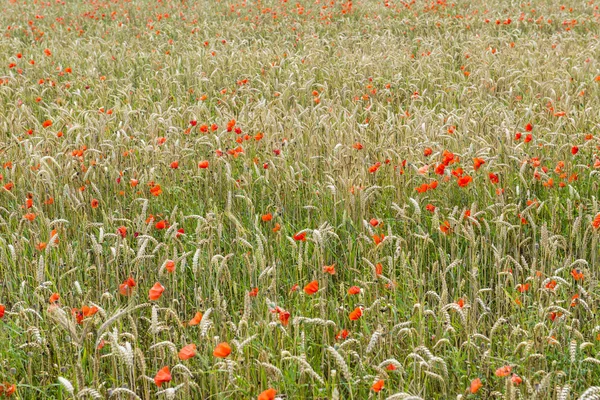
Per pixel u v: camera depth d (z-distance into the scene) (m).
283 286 4.43
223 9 17.53
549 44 12.06
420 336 3.46
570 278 4.29
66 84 9.79
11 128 7.09
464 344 3.46
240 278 4.67
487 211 5.18
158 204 5.59
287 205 5.50
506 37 12.64
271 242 4.83
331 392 3.34
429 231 5.08
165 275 4.29
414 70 10.05
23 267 4.55
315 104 8.59
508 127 6.52
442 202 5.25
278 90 9.58
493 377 3.47
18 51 12.81
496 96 9.41
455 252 4.71
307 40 12.60
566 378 3.47
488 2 17.00
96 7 18.19
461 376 3.44
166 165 6.05
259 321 3.73
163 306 4.19
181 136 6.94
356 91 9.27
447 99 8.88
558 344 3.51
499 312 3.98
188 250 4.87
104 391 3.36
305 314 4.00
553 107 7.48
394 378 3.49
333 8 16.97
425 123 6.80
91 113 8.20
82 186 5.48
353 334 3.79
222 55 11.21
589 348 3.61
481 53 10.95
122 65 11.45
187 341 3.83
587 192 5.50
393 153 5.77
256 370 3.50
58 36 14.59
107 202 5.56
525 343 3.31
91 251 4.79
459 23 14.63
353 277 4.51
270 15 15.93
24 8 18.70
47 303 4.03
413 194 5.57
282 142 6.46
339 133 6.59
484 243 4.50
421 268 4.47
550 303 3.74
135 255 4.80
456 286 4.38
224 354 2.97
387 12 16.52
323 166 6.23
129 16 17.20
